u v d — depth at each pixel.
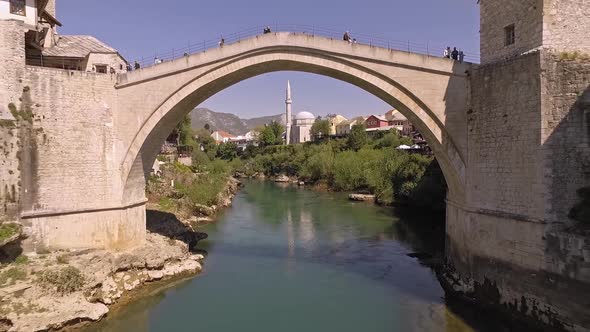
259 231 30.80
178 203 33.19
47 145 17.58
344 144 71.06
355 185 53.53
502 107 15.33
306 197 50.38
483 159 16.27
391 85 18.70
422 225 32.44
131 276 18.78
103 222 18.83
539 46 14.34
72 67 21.66
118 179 19.22
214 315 16.42
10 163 16.55
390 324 15.47
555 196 13.50
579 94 13.22
